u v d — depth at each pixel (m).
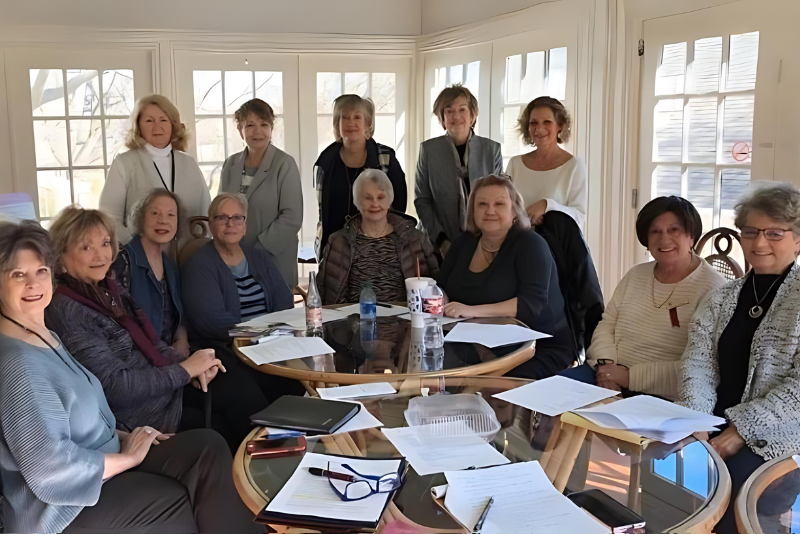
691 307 2.21
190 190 3.23
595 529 1.11
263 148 3.54
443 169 3.46
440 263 3.51
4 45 4.21
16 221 1.65
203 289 2.64
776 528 1.19
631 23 3.47
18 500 1.55
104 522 1.64
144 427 1.87
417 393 1.78
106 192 3.10
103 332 2.05
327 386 2.00
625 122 3.55
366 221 2.95
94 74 4.46
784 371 1.81
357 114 3.40
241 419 2.30
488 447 1.43
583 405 1.64
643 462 1.37
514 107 4.25
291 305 2.98
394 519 1.16
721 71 3.09
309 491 1.24
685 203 2.20
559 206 2.99
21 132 4.38
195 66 4.63
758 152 2.95
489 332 2.29
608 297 3.72
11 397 1.51
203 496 1.76
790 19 2.77
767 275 1.92
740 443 1.77
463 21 4.60
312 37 4.80
